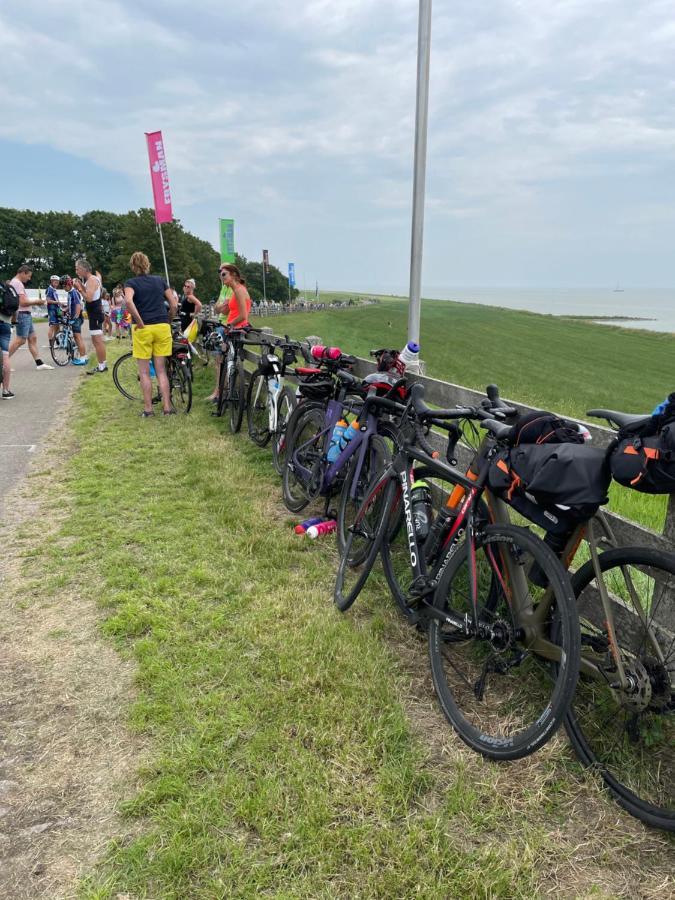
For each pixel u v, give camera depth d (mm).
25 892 1604
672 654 1878
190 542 3809
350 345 28719
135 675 2508
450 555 2457
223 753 2072
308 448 4191
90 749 2125
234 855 1692
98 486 4863
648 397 20047
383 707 2307
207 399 8039
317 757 2059
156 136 12289
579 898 1600
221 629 2852
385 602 3135
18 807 1887
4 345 8312
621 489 4840
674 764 1974
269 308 49781
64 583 3312
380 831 1766
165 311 7098
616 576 2033
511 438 2094
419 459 2773
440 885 1606
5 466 5422
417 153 4914
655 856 1728
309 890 1604
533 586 2230
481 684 2316
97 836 1779
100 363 10945
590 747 2047
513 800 1914
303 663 2551
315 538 3902
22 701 2387
